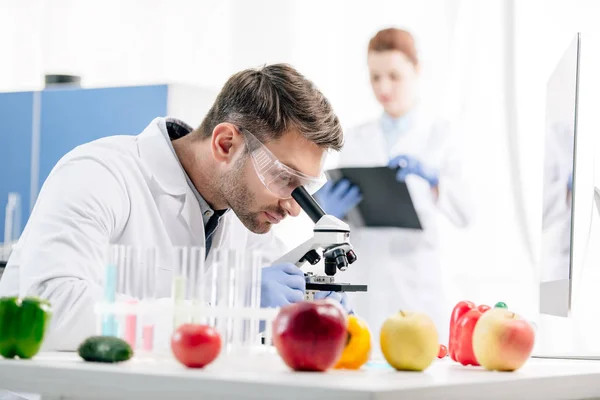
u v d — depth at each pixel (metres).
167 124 2.70
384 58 4.47
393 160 4.40
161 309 1.50
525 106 4.32
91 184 2.39
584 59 4.07
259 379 1.22
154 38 4.97
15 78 5.23
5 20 5.24
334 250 2.24
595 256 3.88
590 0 4.18
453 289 4.33
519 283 4.27
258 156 2.28
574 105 2.12
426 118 4.44
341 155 4.49
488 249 4.32
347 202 4.42
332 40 4.62
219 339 1.42
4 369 1.42
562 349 4.04
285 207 2.39
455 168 4.38
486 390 1.34
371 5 4.56
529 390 1.45
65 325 1.99
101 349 1.44
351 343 1.49
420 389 1.21
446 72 4.43
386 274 4.35
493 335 1.53
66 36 5.14
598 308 3.95
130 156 2.57
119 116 4.23
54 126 4.37
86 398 1.45
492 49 4.38
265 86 2.32
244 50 4.79
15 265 2.43
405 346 1.47
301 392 1.16
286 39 4.71
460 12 4.42
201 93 4.30
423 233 4.34
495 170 4.34
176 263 1.52
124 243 2.48
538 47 4.29
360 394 1.12
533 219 4.29
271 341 1.63
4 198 4.45
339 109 4.60
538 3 4.29
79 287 2.07
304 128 2.25
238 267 1.55
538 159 4.30
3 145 4.45
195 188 2.61
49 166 4.37
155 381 1.27
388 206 4.37
